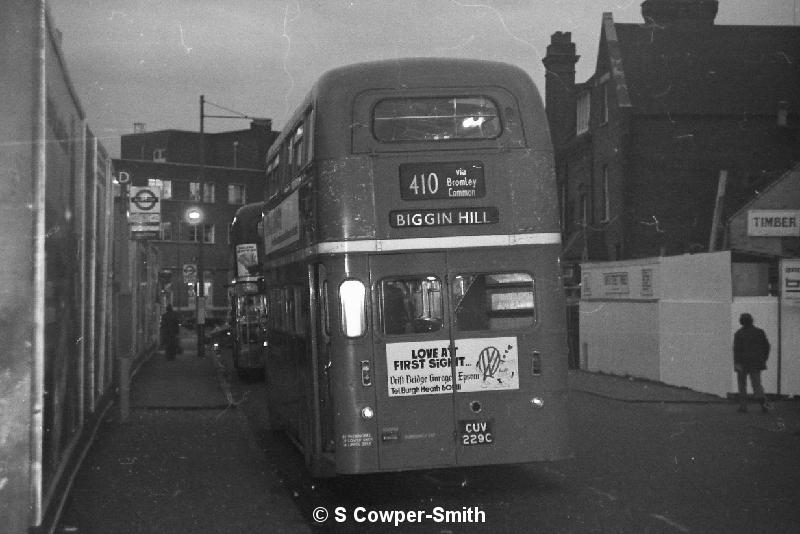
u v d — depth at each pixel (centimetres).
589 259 3694
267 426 1800
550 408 1027
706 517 948
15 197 713
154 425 1811
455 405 1019
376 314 1016
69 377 1037
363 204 1020
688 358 2295
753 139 3550
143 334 3422
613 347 2753
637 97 3553
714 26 3797
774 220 3019
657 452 1399
